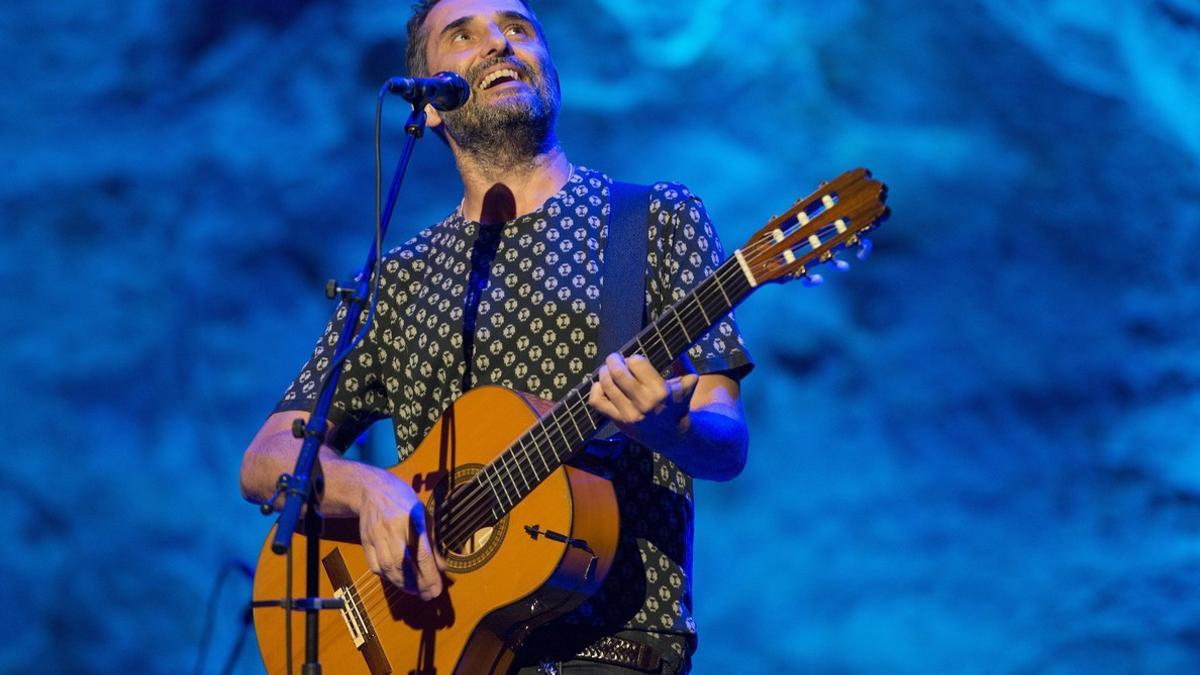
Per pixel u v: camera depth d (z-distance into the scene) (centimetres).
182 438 1497
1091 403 1360
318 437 403
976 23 1444
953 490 1371
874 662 1346
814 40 1491
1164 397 1347
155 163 1545
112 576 1459
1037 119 1416
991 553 1351
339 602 390
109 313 1514
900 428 1396
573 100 1534
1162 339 1357
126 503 1473
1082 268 1382
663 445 385
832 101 1478
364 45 1559
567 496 400
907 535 1373
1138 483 1338
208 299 1518
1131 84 1411
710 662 1377
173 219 1535
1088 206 1391
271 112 1554
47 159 1539
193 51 1564
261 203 1538
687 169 1511
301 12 1557
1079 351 1371
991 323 1390
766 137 1495
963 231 1412
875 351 1412
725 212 1500
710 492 1418
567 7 1543
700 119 1515
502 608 407
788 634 1372
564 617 417
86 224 1528
